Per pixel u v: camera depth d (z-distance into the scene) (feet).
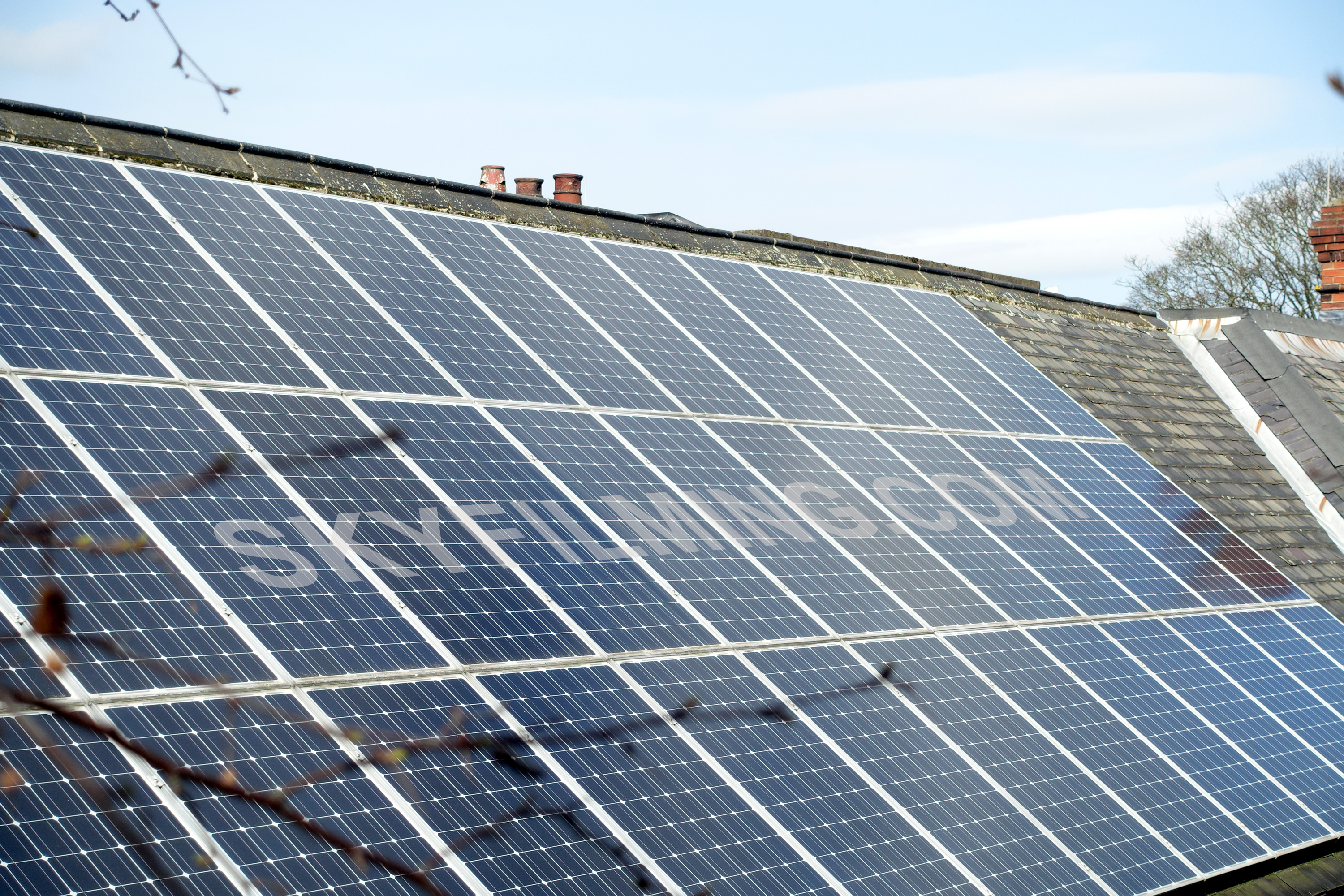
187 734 25.85
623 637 34.35
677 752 31.50
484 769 28.50
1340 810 42.22
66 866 22.43
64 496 29.66
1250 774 41.68
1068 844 34.53
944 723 36.96
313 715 27.63
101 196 40.98
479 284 47.44
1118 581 49.96
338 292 42.57
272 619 29.53
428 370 40.93
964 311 70.23
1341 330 90.43
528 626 33.12
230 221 43.21
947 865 31.81
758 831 30.25
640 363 47.62
